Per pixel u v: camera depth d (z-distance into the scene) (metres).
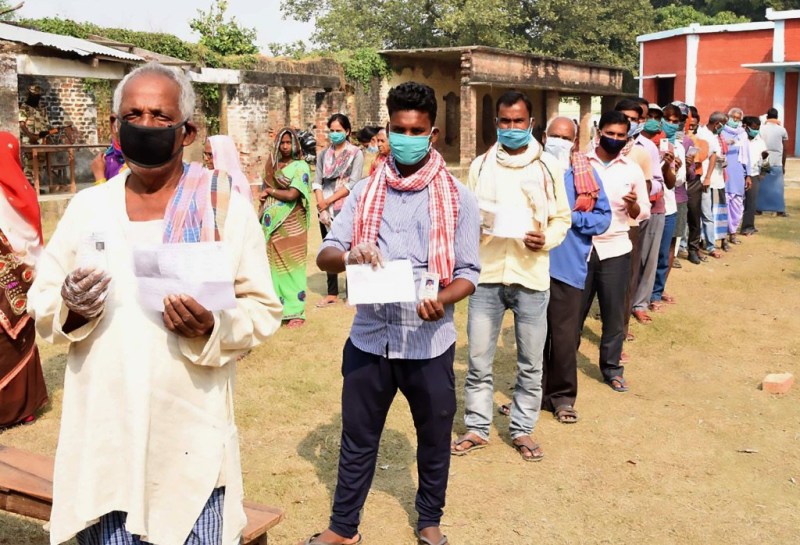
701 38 30.67
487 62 25.66
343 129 8.47
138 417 2.29
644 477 4.75
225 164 5.81
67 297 2.18
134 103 2.32
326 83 23.55
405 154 3.43
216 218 2.41
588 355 7.21
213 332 2.30
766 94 29.58
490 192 4.72
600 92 34.00
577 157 5.27
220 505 2.46
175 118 2.36
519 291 4.77
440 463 3.74
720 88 30.55
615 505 4.40
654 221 7.90
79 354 2.37
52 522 2.36
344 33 39.72
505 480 4.68
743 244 12.78
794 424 5.60
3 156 5.18
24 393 5.39
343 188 8.55
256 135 20.98
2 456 3.50
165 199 2.43
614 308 6.16
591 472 4.80
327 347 7.25
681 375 6.66
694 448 5.17
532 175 4.65
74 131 19.23
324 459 4.95
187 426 2.38
